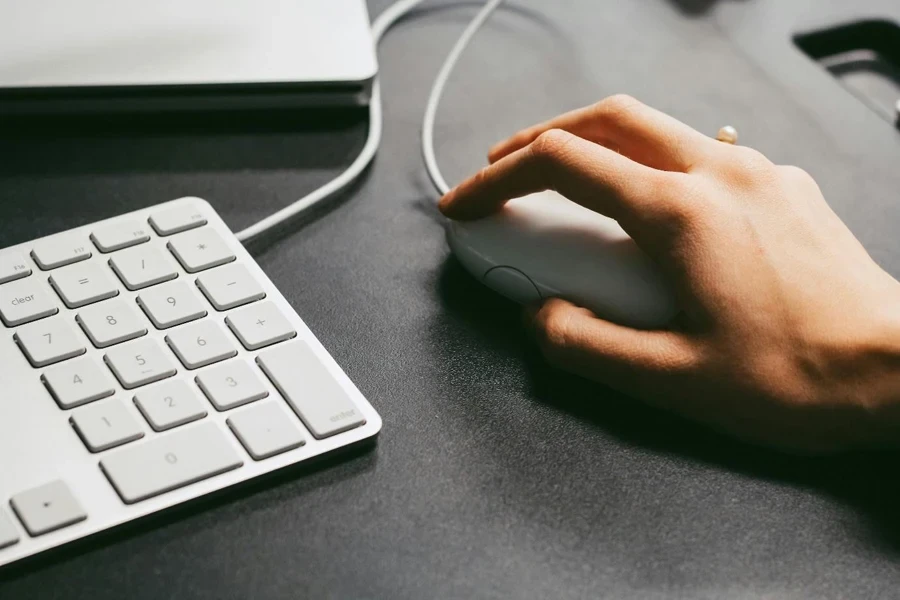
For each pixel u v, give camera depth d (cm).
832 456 42
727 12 74
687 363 41
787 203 45
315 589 35
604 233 45
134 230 45
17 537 34
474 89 64
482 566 36
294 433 38
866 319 41
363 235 52
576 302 45
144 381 39
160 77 55
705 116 63
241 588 35
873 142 62
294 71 57
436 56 67
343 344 45
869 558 38
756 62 69
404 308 47
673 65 68
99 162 54
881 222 55
